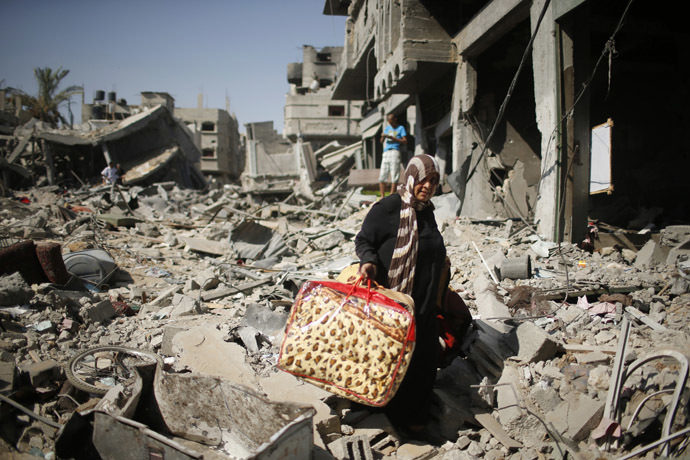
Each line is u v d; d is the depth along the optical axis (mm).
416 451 2871
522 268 5102
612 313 4051
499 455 2840
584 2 5695
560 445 2809
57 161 24500
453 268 5746
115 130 23969
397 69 10633
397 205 2969
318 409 2996
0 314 4051
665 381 2828
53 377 3346
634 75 9305
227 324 4488
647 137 9461
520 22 8422
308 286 2801
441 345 3740
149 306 5395
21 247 5031
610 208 9164
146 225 11328
